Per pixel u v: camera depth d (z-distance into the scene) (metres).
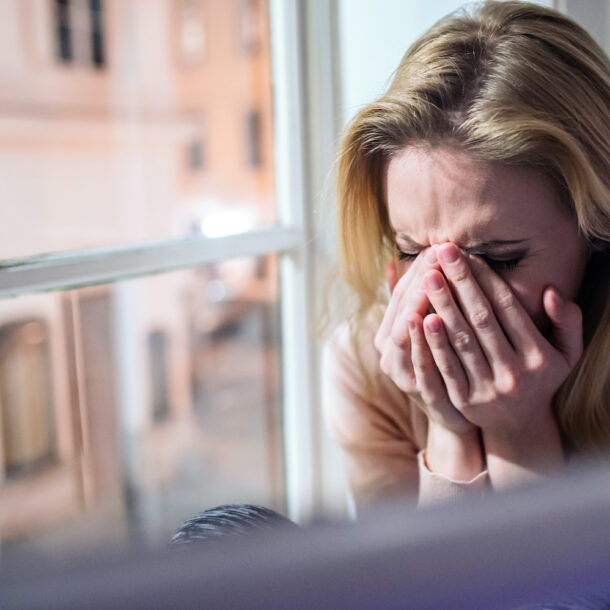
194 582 0.11
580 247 0.53
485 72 0.49
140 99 19.06
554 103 0.49
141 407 17.55
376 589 0.12
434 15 0.86
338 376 0.70
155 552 0.11
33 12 16.58
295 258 0.95
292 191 0.93
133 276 0.73
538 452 0.56
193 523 0.34
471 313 0.52
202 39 19.80
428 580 0.12
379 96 0.59
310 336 0.97
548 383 0.54
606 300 0.56
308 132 0.93
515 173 0.48
